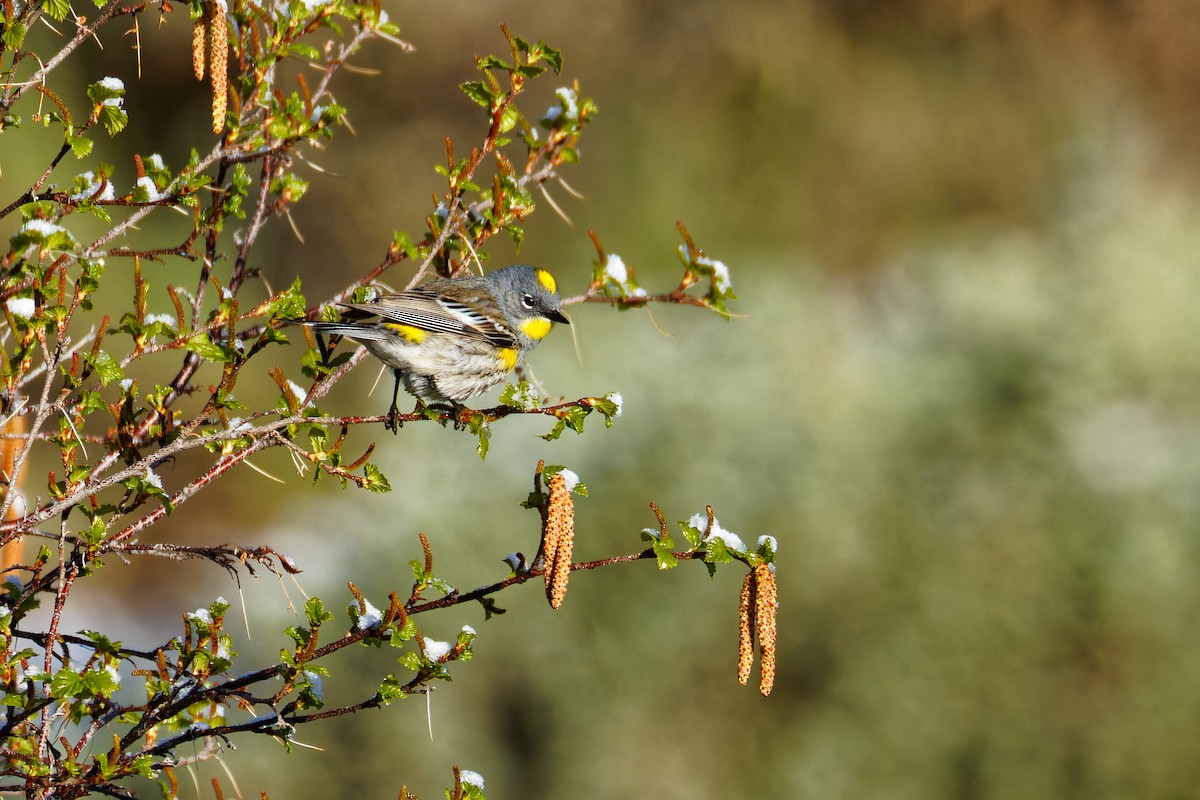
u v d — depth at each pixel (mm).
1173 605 12742
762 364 15758
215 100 4734
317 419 4551
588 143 24156
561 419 4820
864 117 24891
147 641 17859
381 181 23125
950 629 12938
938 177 25094
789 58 24688
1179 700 12305
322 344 4988
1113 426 14812
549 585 4410
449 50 23453
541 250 23453
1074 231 18062
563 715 13195
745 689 13312
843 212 24562
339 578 14727
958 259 18625
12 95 4391
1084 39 25578
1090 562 13039
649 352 16109
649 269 23422
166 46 20266
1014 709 12539
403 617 4309
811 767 12570
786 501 14070
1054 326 15742
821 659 13312
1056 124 25234
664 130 24359
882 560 13602
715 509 14102
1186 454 14023
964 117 25188
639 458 14633
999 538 13445
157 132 20828
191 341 4465
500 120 5289
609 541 13953
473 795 4305
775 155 24578
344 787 12859
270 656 13547
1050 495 13750
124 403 4566
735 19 24625
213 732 4391
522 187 5328
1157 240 16609
